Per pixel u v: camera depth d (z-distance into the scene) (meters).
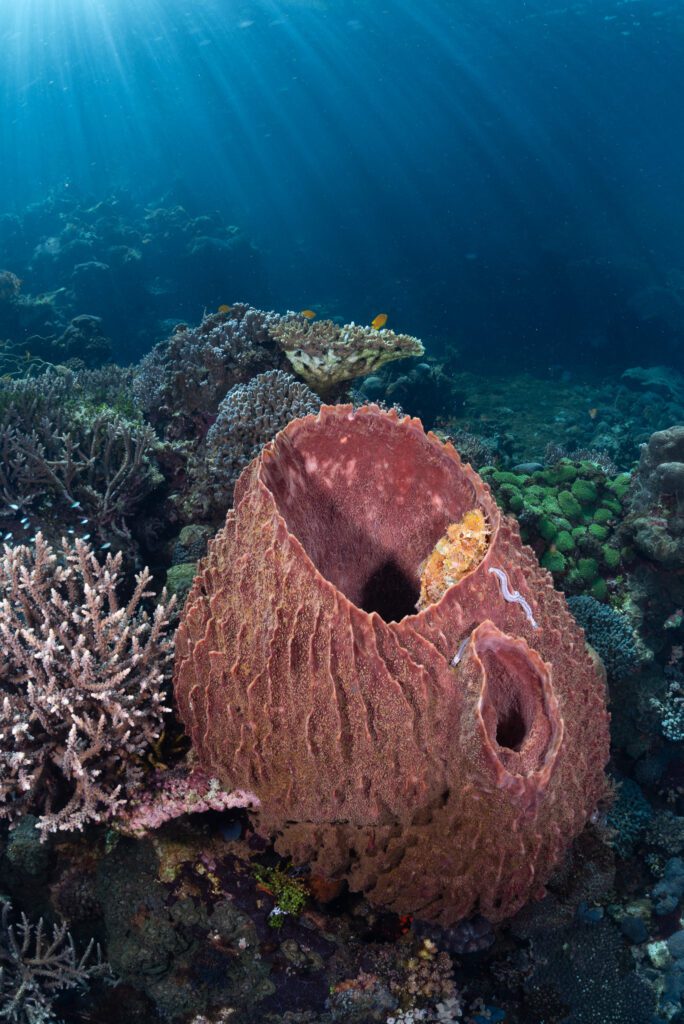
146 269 31.25
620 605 6.32
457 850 2.24
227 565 2.62
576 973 3.20
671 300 32.28
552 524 6.54
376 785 2.20
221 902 2.73
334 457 3.05
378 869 2.38
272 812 2.46
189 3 51.78
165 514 6.51
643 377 26.06
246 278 33.38
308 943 2.76
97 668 2.97
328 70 54.75
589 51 52.09
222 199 54.12
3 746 2.83
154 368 8.44
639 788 5.07
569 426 20.39
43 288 30.17
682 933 3.94
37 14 52.69
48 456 6.14
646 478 6.79
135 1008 2.96
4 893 3.06
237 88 56.31
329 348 7.08
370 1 50.25
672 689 5.83
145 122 58.38
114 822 2.85
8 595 3.44
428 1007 2.75
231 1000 2.73
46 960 2.95
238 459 5.96
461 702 2.10
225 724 2.48
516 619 2.29
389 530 3.17
